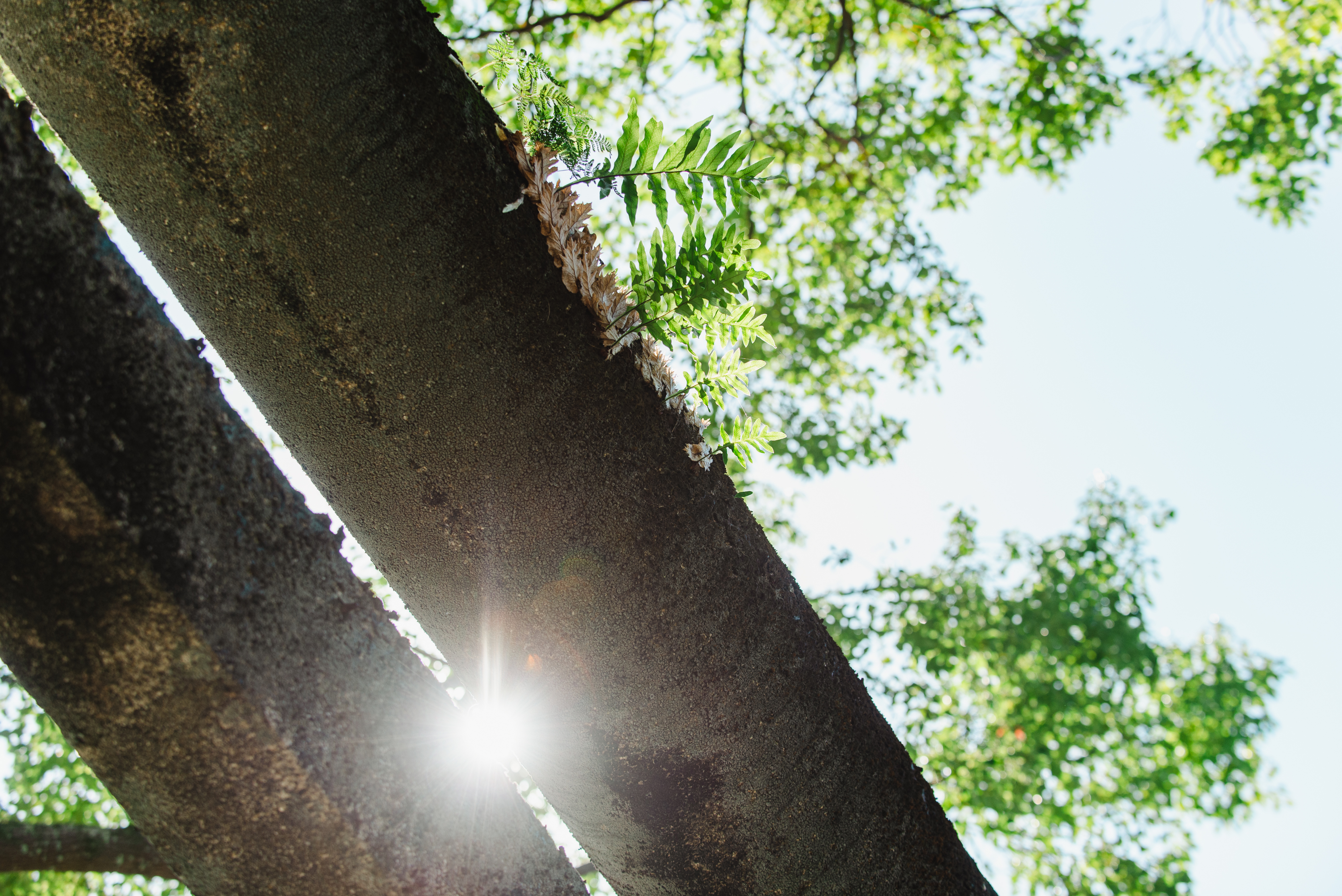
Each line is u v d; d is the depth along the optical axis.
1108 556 8.34
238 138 2.00
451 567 2.18
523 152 2.07
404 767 1.94
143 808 1.88
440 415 2.10
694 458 2.17
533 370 2.09
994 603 8.03
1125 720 8.57
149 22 1.97
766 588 2.22
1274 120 7.09
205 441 1.85
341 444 2.13
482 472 2.12
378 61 2.01
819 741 2.24
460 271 2.05
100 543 1.78
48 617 1.80
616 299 2.15
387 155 2.02
